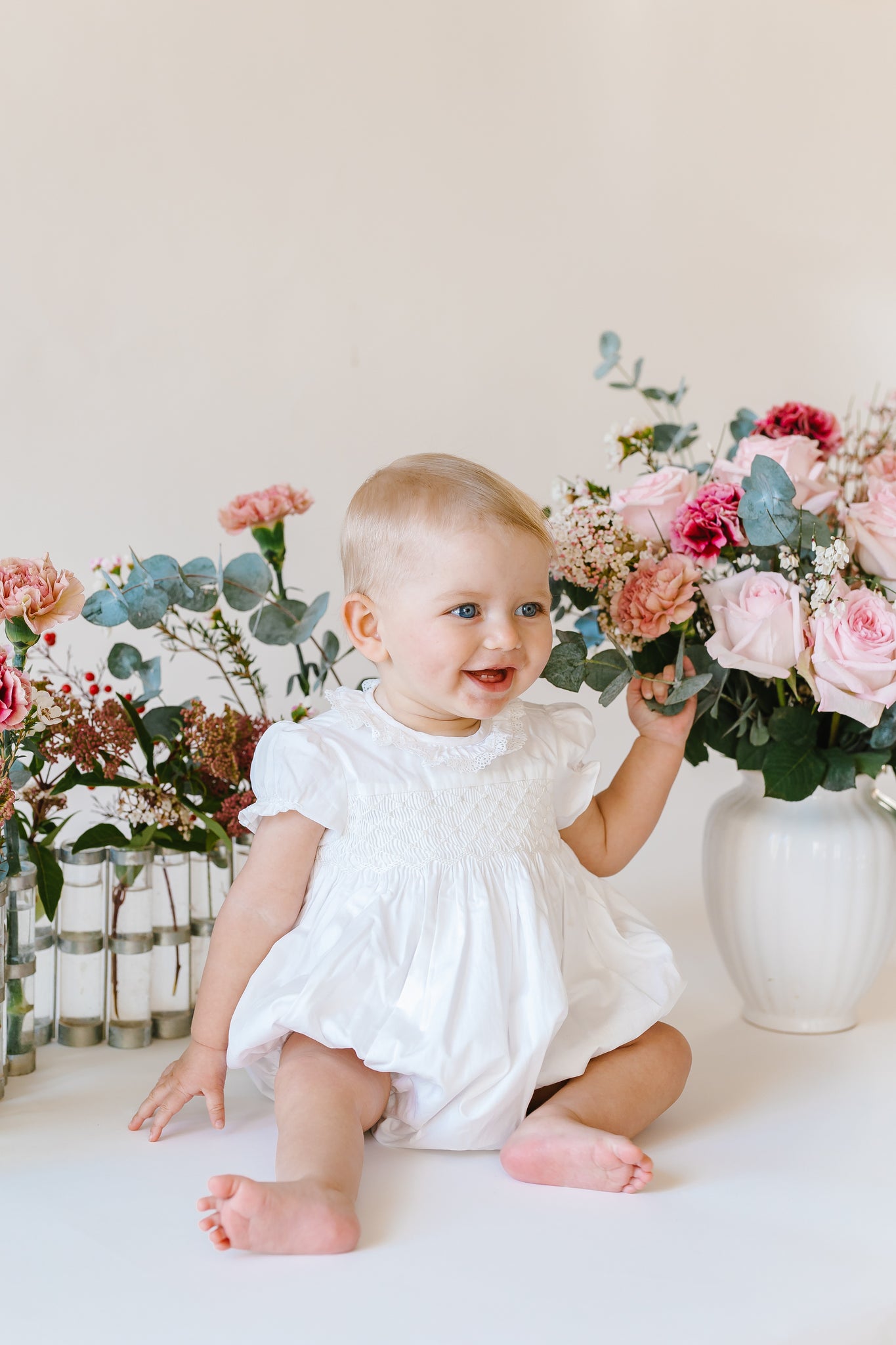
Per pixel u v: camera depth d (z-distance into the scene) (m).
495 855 1.17
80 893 1.39
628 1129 1.13
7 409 2.16
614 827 1.33
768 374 2.80
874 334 2.88
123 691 2.21
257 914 1.19
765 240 2.78
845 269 2.85
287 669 2.35
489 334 2.52
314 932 1.15
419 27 2.42
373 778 1.16
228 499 2.32
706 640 1.37
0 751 1.19
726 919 1.43
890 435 1.74
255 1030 1.10
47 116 2.15
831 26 2.80
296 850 1.19
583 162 2.58
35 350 2.17
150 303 2.24
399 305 2.44
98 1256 0.94
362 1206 1.02
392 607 1.16
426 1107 1.09
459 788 1.17
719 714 1.41
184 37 2.24
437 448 2.49
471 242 2.49
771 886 1.39
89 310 2.20
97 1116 1.21
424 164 2.44
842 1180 1.07
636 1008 1.19
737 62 2.71
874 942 1.40
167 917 1.41
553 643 1.38
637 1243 0.96
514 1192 1.05
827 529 1.30
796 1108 1.23
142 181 2.22
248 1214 0.90
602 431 2.64
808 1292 0.89
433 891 1.14
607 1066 1.16
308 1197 0.93
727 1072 1.32
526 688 1.18
